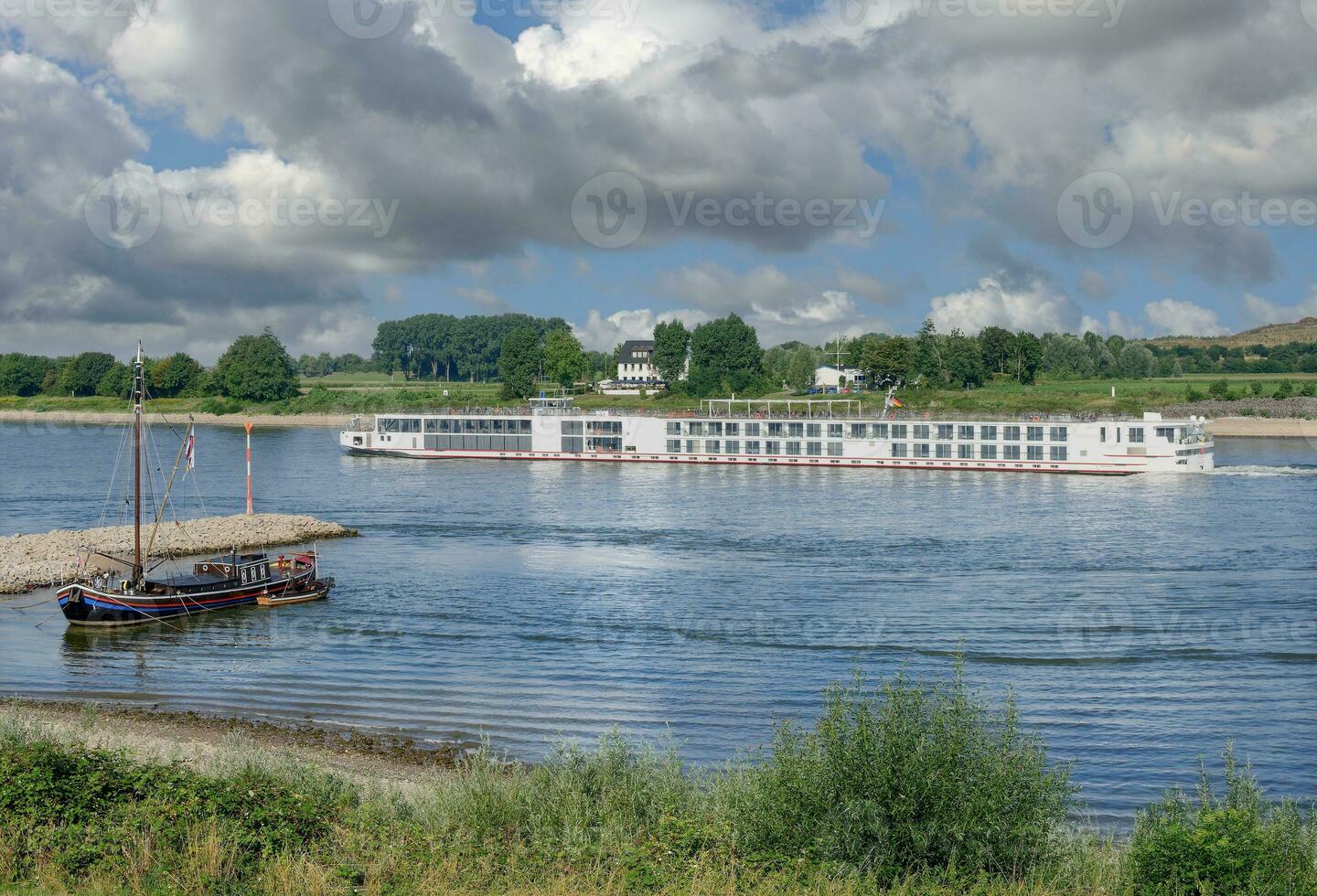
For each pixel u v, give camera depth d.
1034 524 95.44
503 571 74.94
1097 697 45.88
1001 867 21.95
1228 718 43.16
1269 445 177.38
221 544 84.00
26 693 46.91
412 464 159.12
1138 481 129.62
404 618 60.78
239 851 22.56
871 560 78.06
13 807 23.89
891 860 21.95
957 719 24.09
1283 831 22.77
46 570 71.19
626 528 94.62
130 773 26.58
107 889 20.52
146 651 54.06
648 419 159.12
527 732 41.38
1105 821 33.44
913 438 146.62
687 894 20.66
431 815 26.02
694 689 47.06
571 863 22.70
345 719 43.09
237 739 38.47
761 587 68.75
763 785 24.44
